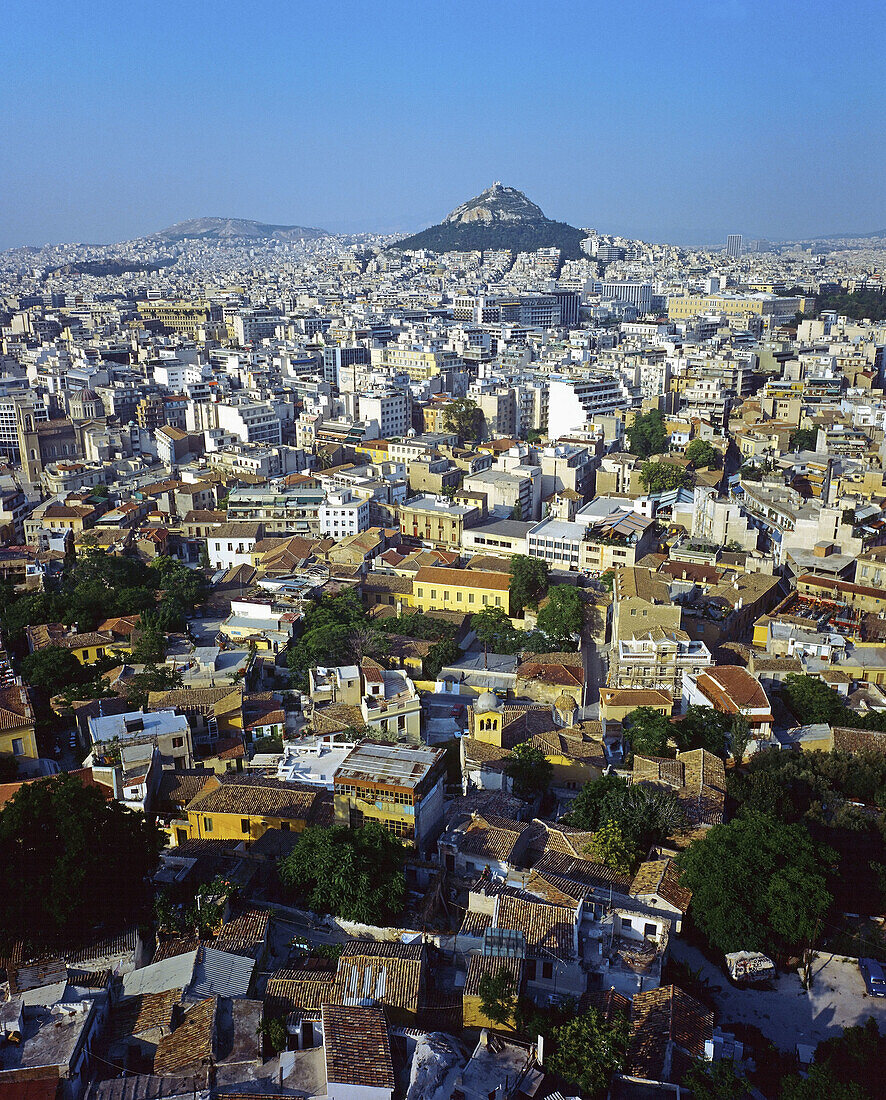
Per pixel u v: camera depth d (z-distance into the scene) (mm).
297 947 89500
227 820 106812
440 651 170250
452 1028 80188
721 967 94500
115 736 122312
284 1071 72750
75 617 181750
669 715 142875
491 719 131125
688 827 109812
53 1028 74750
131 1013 78000
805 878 95812
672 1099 73438
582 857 103062
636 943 91688
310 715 140250
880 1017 88062
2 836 90000
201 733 131375
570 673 159000
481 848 102938
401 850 100688
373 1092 70438
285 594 194500
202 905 91062
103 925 90688
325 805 109062
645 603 166750
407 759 109750
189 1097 69562
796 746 132375
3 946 87062
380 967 82938
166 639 169500
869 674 155250
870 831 112188
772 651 166375
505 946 86125
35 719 136125
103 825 92812
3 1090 68500
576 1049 75062
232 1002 78688
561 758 128625
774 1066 80625
